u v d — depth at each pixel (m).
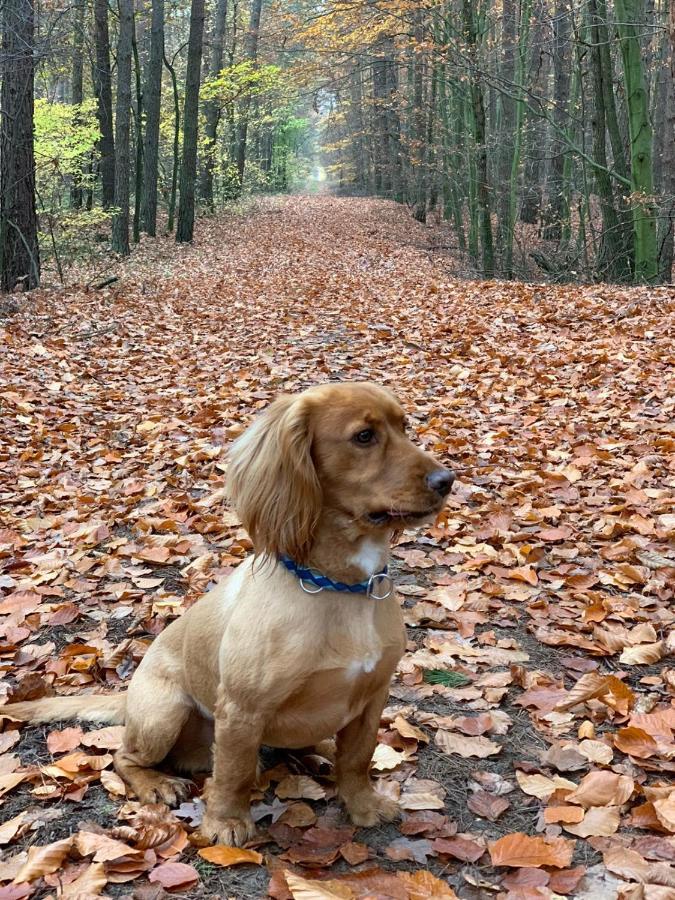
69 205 10.66
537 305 4.48
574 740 1.22
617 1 5.13
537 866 0.95
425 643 1.49
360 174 22.03
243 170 17.33
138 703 1.11
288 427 0.93
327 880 0.93
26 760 1.19
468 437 2.62
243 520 0.97
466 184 10.23
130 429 3.00
